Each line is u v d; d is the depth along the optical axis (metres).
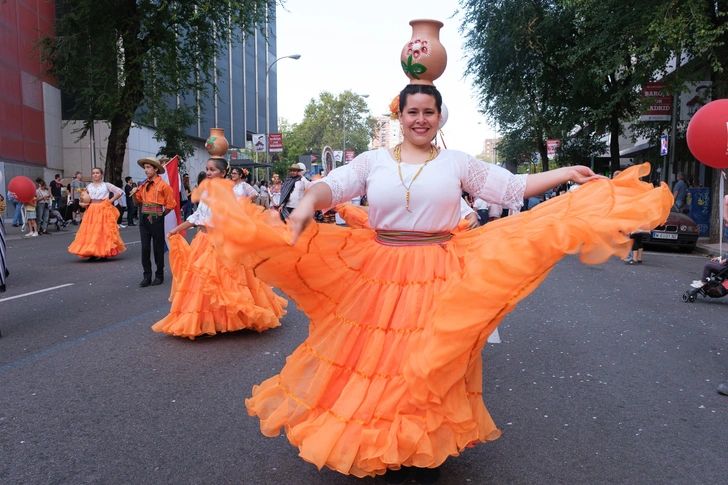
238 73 53.28
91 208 12.77
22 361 5.41
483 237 3.13
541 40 22.22
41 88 30.67
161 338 6.25
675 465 3.47
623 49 17.36
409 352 2.79
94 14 22.14
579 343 6.24
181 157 33.78
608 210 2.66
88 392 4.59
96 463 3.42
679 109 19.84
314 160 59.91
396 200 3.07
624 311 7.95
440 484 3.20
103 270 11.39
